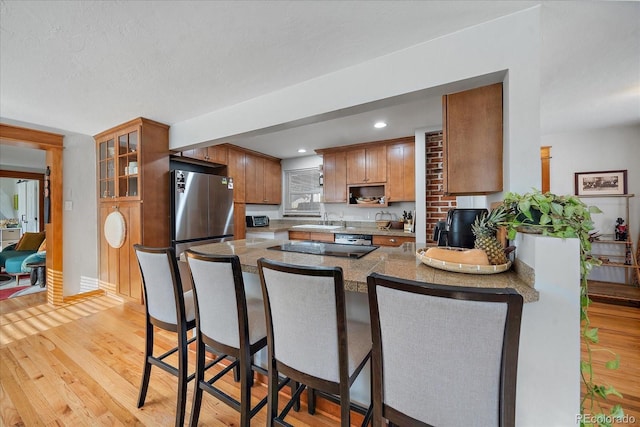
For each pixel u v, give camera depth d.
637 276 3.29
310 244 2.31
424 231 3.45
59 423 1.47
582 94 2.42
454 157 1.63
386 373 0.86
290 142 4.05
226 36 1.55
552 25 1.49
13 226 6.38
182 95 2.31
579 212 1.02
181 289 1.46
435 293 0.73
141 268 1.60
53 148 3.29
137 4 1.29
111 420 1.50
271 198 5.08
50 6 1.28
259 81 2.08
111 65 1.83
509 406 0.72
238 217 4.26
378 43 1.62
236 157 4.25
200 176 3.40
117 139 3.15
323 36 1.55
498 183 1.53
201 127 2.80
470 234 1.78
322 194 4.57
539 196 1.10
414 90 1.64
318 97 2.02
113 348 2.26
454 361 0.75
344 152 4.31
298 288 1.02
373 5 1.32
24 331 2.58
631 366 1.93
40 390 1.74
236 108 2.51
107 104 2.50
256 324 1.40
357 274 1.25
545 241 0.99
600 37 1.61
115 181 3.20
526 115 1.37
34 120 2.91
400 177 3.87
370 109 1.92
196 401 1.39
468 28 1.49
